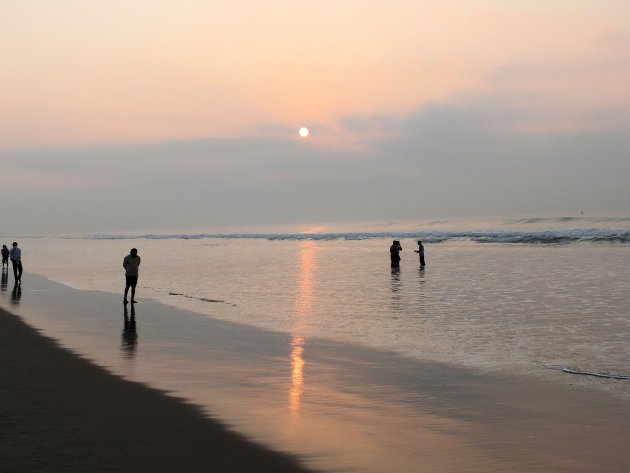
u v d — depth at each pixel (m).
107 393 9.84
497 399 9.66
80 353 13.47
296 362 12.57
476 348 14.03
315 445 7.36
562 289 25.33
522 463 6.81
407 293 25.36
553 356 13.08
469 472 6.54
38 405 9.06
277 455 7.00
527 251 53.72
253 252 69.31
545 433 7.92
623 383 10.69
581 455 7.09
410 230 147.62
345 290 27.11
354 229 184.12
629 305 20.38
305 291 27.16
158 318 19.36
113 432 7.77
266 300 24.11
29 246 116.69
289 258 54.84
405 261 46.06
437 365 12.26
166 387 10.29
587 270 33.66
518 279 29.94
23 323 18.19
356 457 6.96
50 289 29.69
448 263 42.47
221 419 8.41
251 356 13.21
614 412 8.89
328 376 11.29
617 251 49.88
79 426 8.02
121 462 6.71
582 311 19.27
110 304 23.25
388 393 10.05
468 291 25.53
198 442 7.42
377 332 16.36
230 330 16.88
